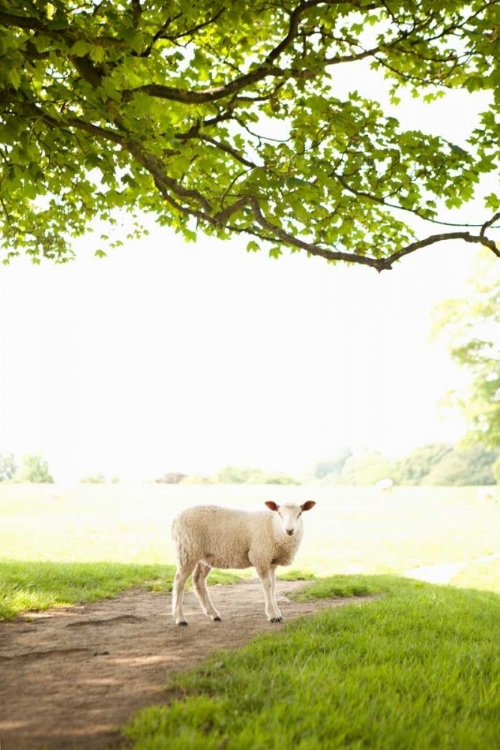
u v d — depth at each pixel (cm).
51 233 1232
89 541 1989
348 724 391
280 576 1395
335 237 891
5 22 551
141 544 2000
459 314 3222
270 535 764
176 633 693
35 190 664
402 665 521
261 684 456
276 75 711
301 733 376
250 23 678
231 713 403
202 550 768
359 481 9725
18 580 965
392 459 9800
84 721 406
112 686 481
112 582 1082
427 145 805
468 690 477
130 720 392
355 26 852
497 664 546
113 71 614
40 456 7600
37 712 425
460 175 816
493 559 1809
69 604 884
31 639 652
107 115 607
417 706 423
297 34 716
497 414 3189
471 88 709
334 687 449
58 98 646
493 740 385
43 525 2503
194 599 991
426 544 2275
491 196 824
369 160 805
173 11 670
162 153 717
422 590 1095
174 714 395
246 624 751
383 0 704
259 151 746
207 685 464
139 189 878
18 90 578
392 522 3180
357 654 553
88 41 574
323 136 807
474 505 4178
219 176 895
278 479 7700
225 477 7800
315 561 1756
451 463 9106
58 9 556
